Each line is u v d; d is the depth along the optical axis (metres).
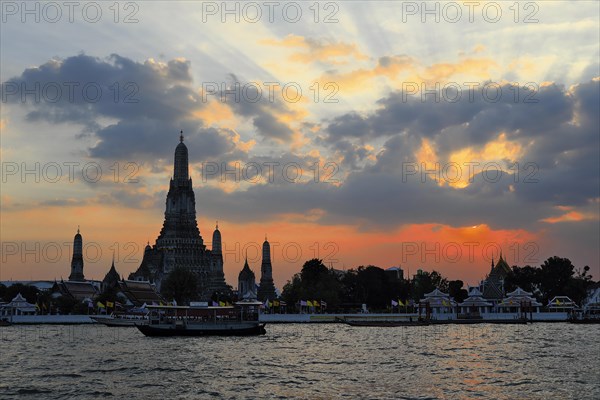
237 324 139.62
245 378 72.56
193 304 151.62
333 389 65.12
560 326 173.88
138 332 151.88
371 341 121.06
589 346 107.88
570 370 77.62
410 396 61.38
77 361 88.31
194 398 61.03
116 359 90.56
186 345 113.44
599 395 61.97
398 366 82.00
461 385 67.00
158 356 94.38
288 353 98.44
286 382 69.56
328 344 114.69
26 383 69.44
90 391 64.56
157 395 62.53
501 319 193.25
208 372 77.31
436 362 85.81
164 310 144.00
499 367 80.50
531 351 99.69
